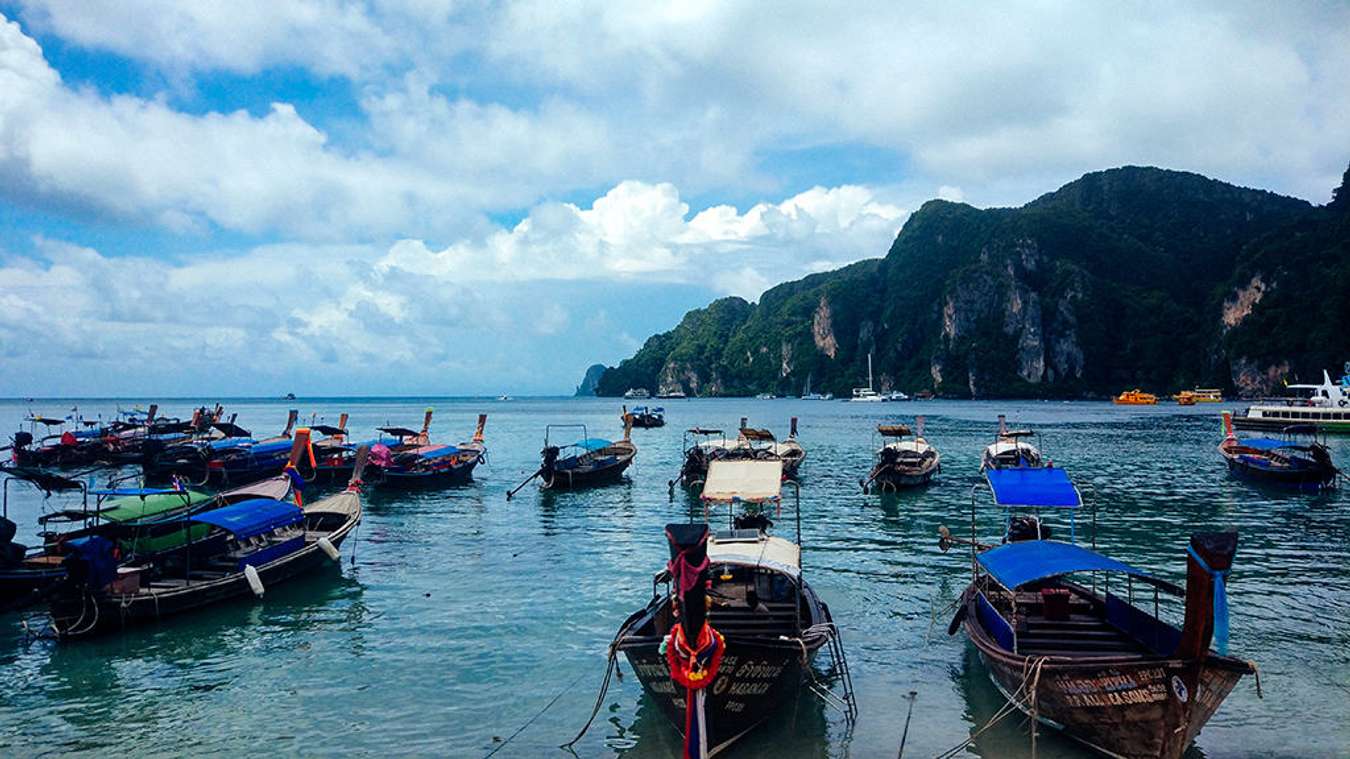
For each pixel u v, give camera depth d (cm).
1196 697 1055
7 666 1589
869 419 12062
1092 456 5628
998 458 4172
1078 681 1128
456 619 1859
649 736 1277
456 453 4434
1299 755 1169
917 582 2142
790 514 3259
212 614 1902
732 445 4516
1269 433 7912
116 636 1753
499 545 2673
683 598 1008
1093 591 1700
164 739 1278
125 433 5894
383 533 2892
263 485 2936
